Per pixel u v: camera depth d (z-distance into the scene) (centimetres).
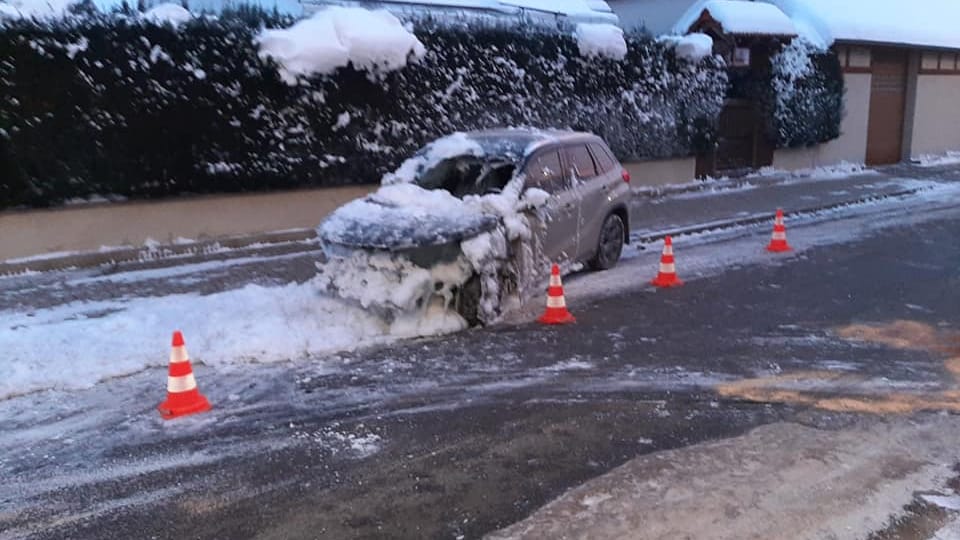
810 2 2158
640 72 1634
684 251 1179
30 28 930
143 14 1030
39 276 941
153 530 419
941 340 745
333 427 548
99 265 997
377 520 428
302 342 704
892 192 1778
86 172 989
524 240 818
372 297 740
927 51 2422
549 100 1466
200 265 1012
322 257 1065
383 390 616
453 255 762
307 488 464
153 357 667
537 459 500
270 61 1105
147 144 1028
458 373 654
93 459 498
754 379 641
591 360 687
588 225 969
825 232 1330
